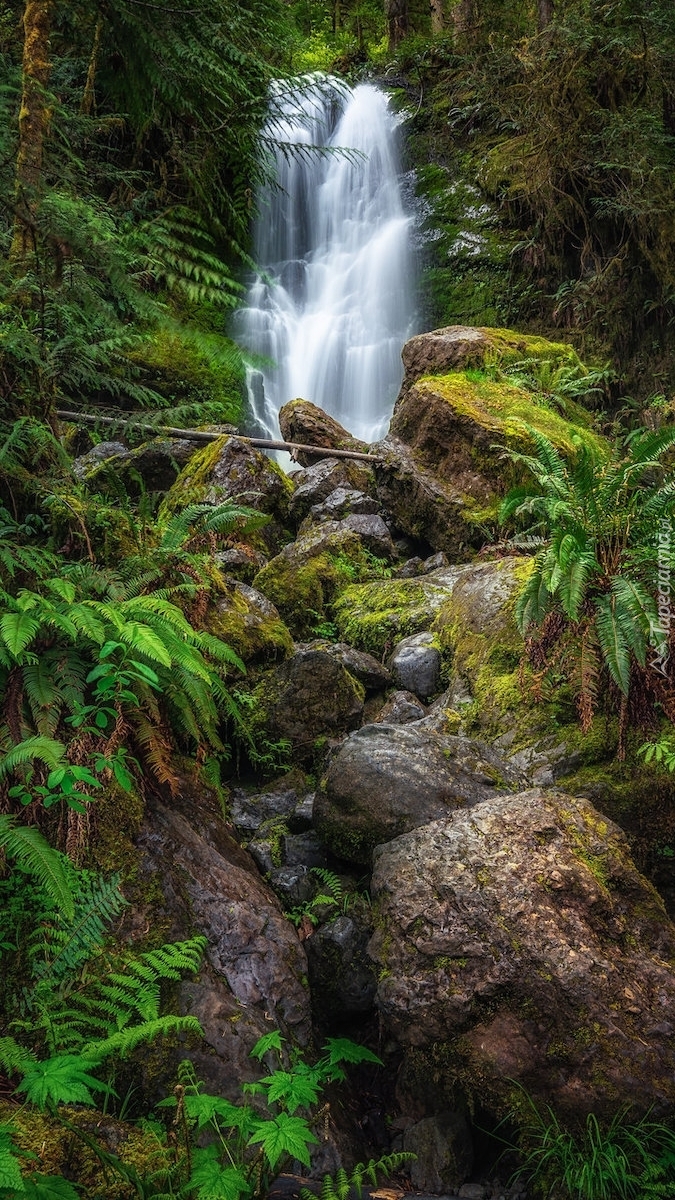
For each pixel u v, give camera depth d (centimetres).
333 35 2075
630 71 1283
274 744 453
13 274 384
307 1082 266
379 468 750
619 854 331
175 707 380
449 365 908
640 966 302
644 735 378
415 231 1466
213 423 947
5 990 290
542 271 1348
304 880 378
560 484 402
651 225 1204
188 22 402
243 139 445
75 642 348
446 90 1652
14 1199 212
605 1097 279
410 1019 294
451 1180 293
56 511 405
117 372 848
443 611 532
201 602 424
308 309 1396
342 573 623
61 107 399
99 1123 262
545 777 385
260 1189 248
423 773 372
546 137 1316
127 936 312
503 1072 285
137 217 757
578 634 388
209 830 373
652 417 975
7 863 309
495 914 299
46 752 286
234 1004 312
